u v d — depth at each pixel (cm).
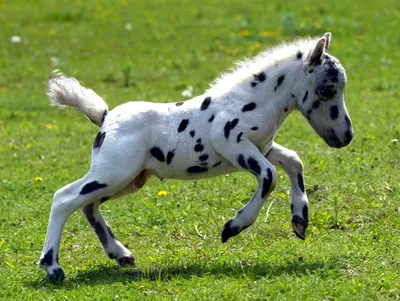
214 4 3466
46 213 1432
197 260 1144
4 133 2047
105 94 2430
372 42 2858
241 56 2817
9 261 1202
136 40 3055
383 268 1051
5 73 2717
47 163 1778
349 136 1117
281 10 3322
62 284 1088
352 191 1387
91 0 3628
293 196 1138
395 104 2106
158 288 1034
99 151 1119
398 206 1306
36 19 3356
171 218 1354
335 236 1215
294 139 1792
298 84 1120
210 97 1140
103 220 1167
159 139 1130
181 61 2762
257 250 1170
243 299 971
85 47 3000
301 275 1027
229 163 1132
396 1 3347
